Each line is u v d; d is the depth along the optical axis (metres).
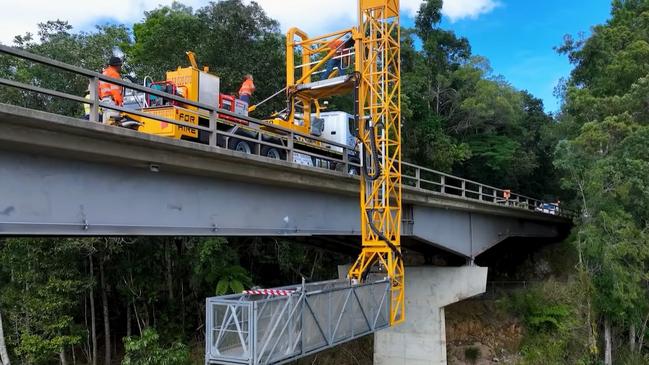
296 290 12.00
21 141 7.54
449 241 23.62
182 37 28.36
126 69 29.22
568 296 27.86
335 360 25.50
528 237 37.97
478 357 26.41
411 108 35.56
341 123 20.80
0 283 23.88
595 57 33.66
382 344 24.56
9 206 7.82
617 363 25.42
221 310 10.46
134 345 21.30
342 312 13.38
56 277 22.59
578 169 23.25
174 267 27.45
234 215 12.21
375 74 17.62
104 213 9.20
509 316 29.55
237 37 29.08
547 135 40.22
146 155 9.34
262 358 10.21
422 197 20.28
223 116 14.21
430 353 23.61
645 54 26.30
